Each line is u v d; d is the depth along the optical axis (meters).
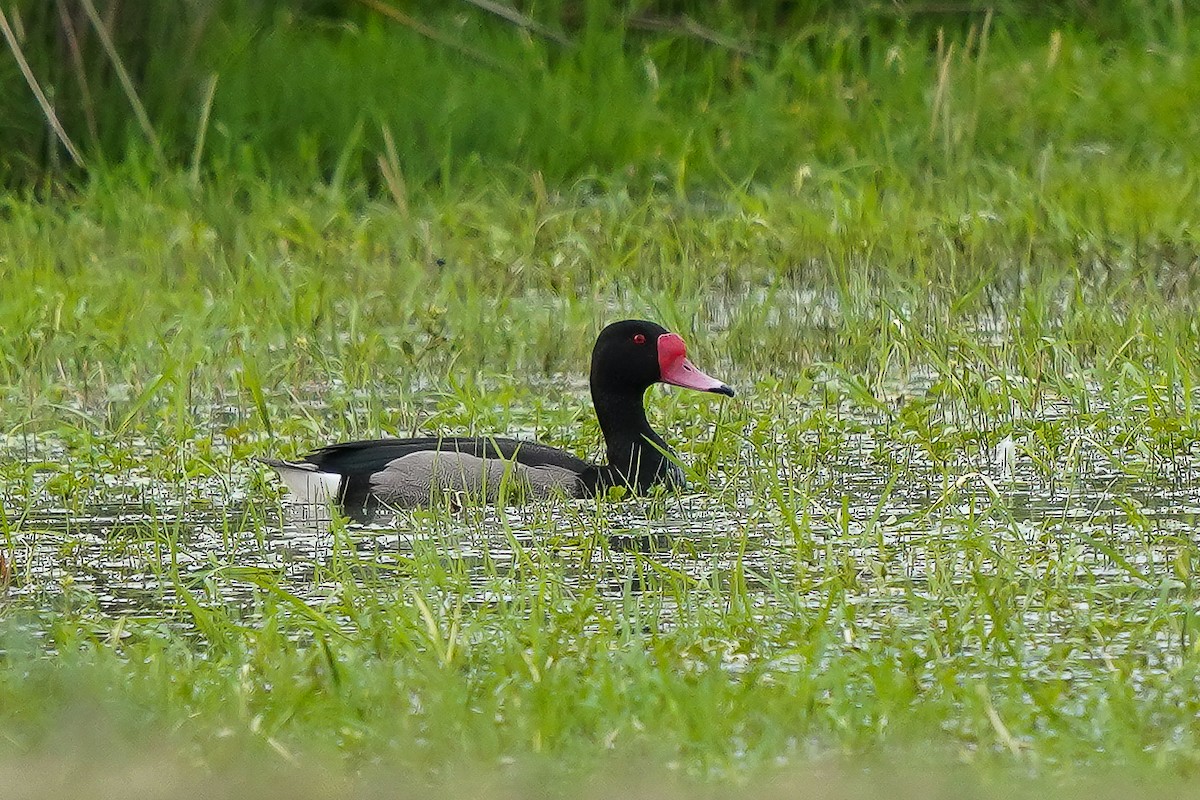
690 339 15.91
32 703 8.23
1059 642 9.29
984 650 9.15
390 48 23.19
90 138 20.23
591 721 8.08
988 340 15.83
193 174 19.59
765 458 12.74
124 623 9.68
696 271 17.80
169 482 12.87
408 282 17.41
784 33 24.64
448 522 11.84
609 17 24.42
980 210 19.20
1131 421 13.47
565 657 8.97
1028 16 25.20
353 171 20.84
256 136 20.89
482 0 22.27
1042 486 12.34
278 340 15.99
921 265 17.48
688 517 12.03
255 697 8.53
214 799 7.02
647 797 7.06
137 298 16.66
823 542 11.18
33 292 16.64
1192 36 24.39
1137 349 14.88
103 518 12.08
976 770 7.44
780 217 19.33
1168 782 7.27
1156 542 11.04
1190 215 18.86
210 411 14.61
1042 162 20.38
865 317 16.38
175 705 8.26
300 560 11.15
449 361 15.52
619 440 13.19
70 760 7.54
